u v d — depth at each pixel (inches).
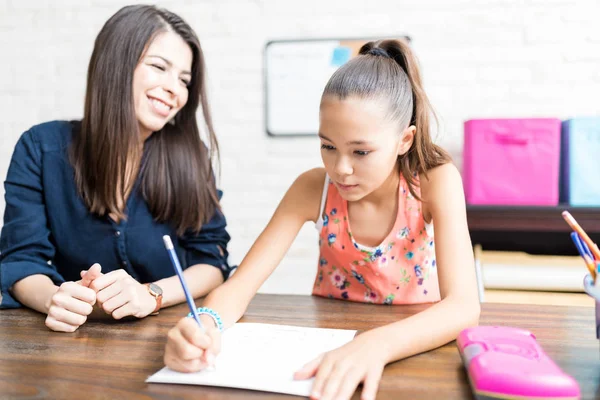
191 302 30.6
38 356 30.2
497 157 78.5
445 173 41.2
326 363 26.2
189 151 54.1
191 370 26.8
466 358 26.0
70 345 32.3
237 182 96.1
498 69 88.8
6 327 36.8
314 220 47.0
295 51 93.1
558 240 88.7
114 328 36.1
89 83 50.5
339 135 34.6
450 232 38.5
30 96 100.1
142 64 49.7
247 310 39.3
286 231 43.8
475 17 88.9
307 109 93.4
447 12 89.5
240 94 95.3
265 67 94.1
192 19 95.8
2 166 101.2
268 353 29.2
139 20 49.8
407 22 90.5
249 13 94.3
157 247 53.5
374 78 35.5
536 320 36.1
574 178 77.1
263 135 95.1
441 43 89.9
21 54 100.0
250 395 24.7
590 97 86.9
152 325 36.8
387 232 45.1
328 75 92.4
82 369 28.0
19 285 44.2
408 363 28.7
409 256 45.1
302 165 94.3
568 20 86.9
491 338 27.3
